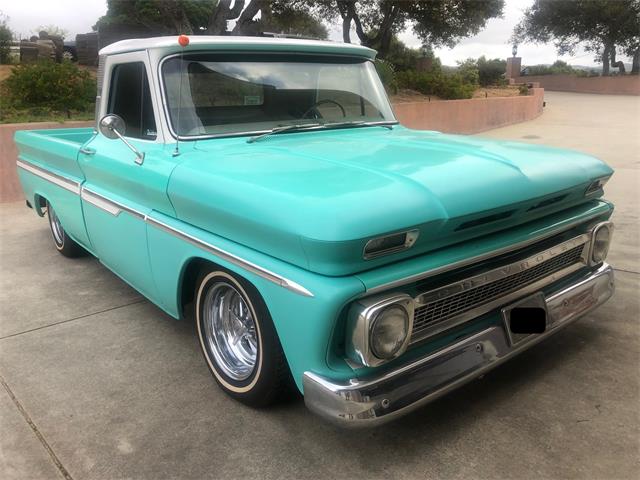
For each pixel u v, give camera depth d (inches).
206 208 104.1
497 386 119.5
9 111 370.6
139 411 116.0
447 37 693.9
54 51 635.5
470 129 585.9
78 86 404.8
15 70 405.7
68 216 181.5
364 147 119.8
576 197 117.9
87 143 159.8
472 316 99.6
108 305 171.3
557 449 99.9
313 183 92.3
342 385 85.8
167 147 124.5
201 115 128.4
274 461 99.7
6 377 131.0
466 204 91.4
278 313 91.4
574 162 117.5
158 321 159.2
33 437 108.6
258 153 115.8
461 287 95.1
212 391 122.5
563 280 121.3
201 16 594.2
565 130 581.9
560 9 1350.9
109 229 149.4
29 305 172.4
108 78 146.6
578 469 94.9
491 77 946.1
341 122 148.0
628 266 187.3
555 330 114.1
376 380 86.8
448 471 95.5
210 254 106.0
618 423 106.6
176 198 113.3
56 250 227.5
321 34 692.1
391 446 102.3
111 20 588.4
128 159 133.7
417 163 103.7
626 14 1283.2
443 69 850.1
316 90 145.3
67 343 147.1
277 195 89.7
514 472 94.7
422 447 101.7
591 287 124.3
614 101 960.9
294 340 89.8
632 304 158.1
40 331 154.6
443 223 88.7
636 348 134.0
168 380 127.6
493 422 107.7
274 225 87.7
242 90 133.3
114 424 112.0
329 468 97.5
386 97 162.4
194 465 99.5
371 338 83.0
